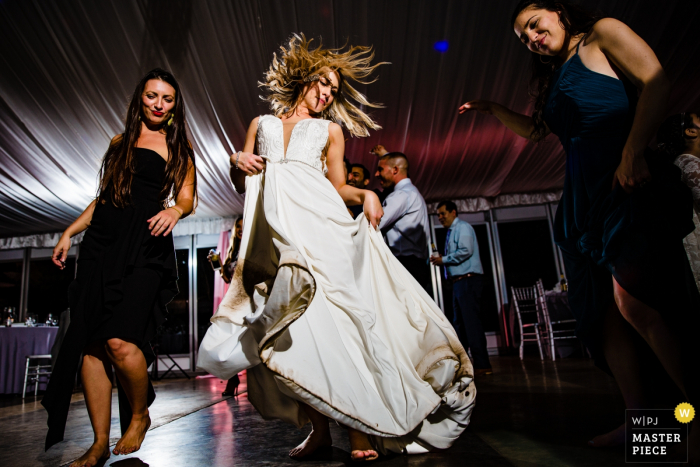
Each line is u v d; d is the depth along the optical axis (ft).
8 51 13.57
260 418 6.88
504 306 27.50
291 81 5.64
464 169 23.70
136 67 14.12
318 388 3.75
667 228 3.57
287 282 3.71
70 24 12.62
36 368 18.52
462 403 4.28
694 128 5.69
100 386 4.41
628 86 4.09
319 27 12.87
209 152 19.49
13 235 29.84
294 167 4.84
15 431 7.34
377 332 4.51
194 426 6.49
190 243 29.91
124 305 4.25
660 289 3.51
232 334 4.33
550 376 11.19
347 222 4.73
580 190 4.21
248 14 12.35
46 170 20.35
